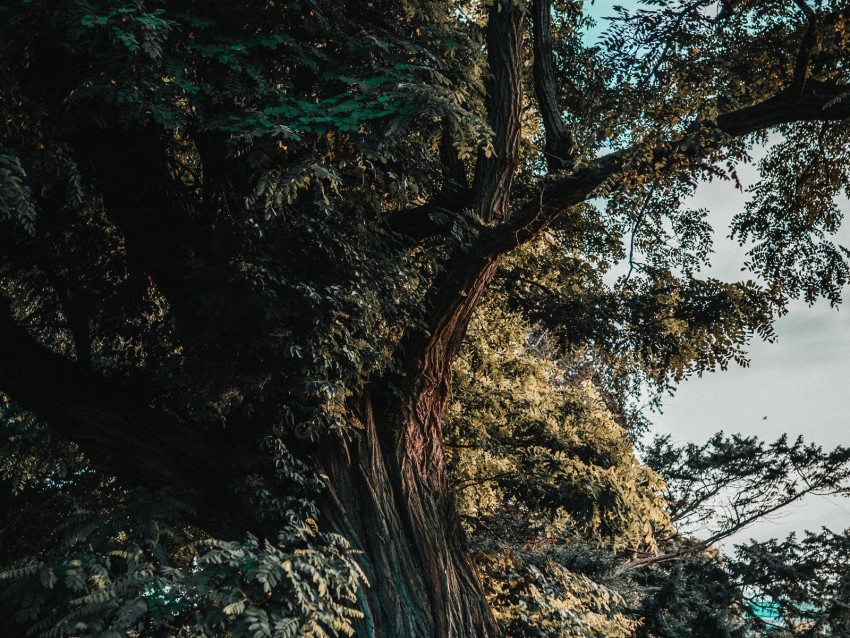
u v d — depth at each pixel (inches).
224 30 310.7
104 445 347.3
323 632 267.0
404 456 357.7
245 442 345.4
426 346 361.4
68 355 482.9
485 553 456.4
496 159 373.7
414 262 382.3
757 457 836.0
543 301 502.6
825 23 354.6
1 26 264.8
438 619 329.4
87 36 283.6
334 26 338.0
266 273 303.7
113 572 300.8
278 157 326.0
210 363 322.0
